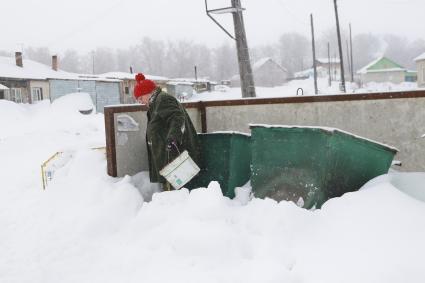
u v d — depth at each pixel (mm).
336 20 37094
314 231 3641
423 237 3152
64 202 5051
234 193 4953
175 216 4129
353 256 3156
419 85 58219
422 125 5348
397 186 4312
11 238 4551
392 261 2977
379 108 5543
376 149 4492
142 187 5230
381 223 3408
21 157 11602
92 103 37844
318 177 4207
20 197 6004
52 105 36312
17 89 37500
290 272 3150
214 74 108062
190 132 4969
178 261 3564
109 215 4531
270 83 87500
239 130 6398
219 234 3648
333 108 5773
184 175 4754
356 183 4480
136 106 5469
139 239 4098
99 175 5289
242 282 3150
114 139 5219
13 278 3746
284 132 4449
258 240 3639
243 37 13531
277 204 3971
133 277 3500
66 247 4184
